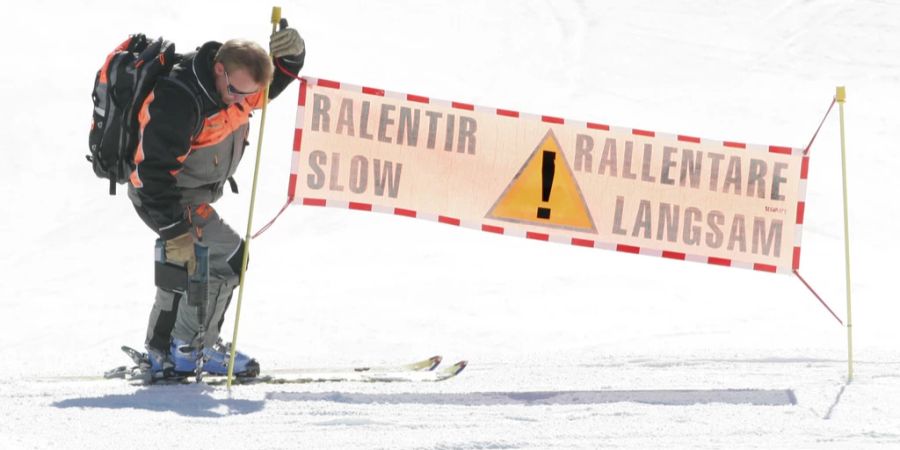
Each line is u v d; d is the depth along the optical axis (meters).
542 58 106.12
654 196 20.55
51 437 14.02
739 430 14.89
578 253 52.72
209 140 17.77
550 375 19.97
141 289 48.66
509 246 54.12
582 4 123.50
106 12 100.81
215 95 17.30
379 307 42.78
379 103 20.02
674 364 21.56
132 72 17.06
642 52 108.38
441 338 38.75
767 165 20.47
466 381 19.31
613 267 50.09
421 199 20.19
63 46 91.88
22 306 44.94
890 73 101.69
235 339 18.12
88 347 37.81
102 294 47.69
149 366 19.02
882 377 19.34
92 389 17.97
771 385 18.58
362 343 37.78
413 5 118.62
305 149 19.81
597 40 111.50
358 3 116.12
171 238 17.44
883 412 16.08
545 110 90.06
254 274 48.69
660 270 49.75
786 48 109.31
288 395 17.34
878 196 67.50
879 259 54.47
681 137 20.48
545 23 117.00
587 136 20.44
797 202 20.44
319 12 111.19
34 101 80.12
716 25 116.44
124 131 17.19
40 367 23.92
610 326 40.38
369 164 19.98
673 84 99.88
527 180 20.36
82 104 80.38
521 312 42.59
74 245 57.66
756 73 102.69
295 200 19.80
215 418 15.38
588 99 94.12
